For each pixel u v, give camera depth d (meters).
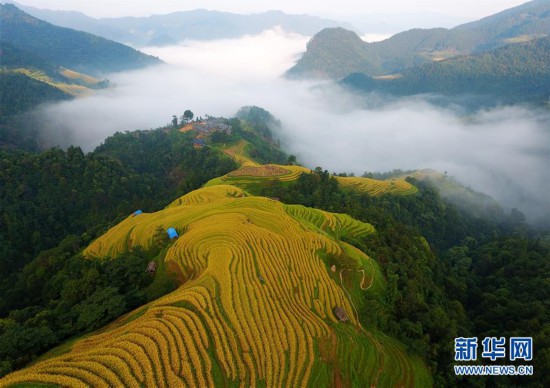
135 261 54.00
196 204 83.12
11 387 28.66
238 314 42.19
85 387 28.98
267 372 36.28
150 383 31.06
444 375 46.72
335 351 41.94
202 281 46.75
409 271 68.56
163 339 35.84
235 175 125.94
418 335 50.84
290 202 101.12
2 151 138.50
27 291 68.81
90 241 83.38
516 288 75.81
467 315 71.06
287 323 43.53
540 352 48.81
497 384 46.31
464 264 98.69
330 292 53.25
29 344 37.34
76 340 38.59
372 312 50.88
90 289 48.62
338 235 78.12
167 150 182.88
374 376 41.47
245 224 65.25
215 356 36.22
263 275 51.59
